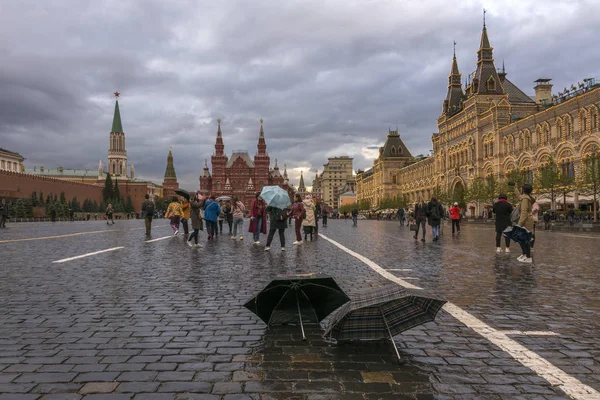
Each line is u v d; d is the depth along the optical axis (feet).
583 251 53.67
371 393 13.07
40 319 21.11
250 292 27.76
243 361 15.65
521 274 34.81
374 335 16.12
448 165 256.52
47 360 15.65
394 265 40.50
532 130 175.83
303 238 80.53
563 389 13.37
